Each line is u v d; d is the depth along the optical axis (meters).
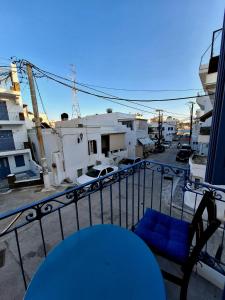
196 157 8.58
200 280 2.06
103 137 14.73
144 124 23.80
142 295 1.09
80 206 6.86
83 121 18.92
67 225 5.52
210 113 7.67
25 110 16.72
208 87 6.34
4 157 13.59
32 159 14.86
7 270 3.59
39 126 9.09
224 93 1.62
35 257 4.03
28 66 8.14
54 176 10.53
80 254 1.42
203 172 6.46
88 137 12.43
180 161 17.33
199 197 5.75
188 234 1.96
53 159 10.45
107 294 1.10
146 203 6.73
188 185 2.79
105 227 1.76
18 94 13.34
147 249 1.46
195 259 1.47
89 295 1.10
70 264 1.33
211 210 1.63
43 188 9.83
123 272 1.25
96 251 1.45
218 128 1.74
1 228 5.57
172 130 42.41
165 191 8.27
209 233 1.39
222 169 1.74
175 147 31.20
